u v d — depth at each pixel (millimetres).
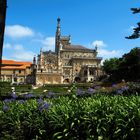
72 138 9109
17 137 10594
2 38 17812
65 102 11570
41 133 9875
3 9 17781
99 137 8609
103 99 10883
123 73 109625
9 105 12648
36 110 10539
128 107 8852
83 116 9086
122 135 8352
